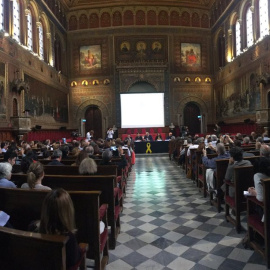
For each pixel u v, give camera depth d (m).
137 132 27.67
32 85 20.12
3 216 3.15
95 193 3.62
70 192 3.66
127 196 8.59
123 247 4.89
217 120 28.80
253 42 20.94
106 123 28.69
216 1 27.94
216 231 5.50
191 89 29.34
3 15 16.72
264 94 19.27
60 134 25.33
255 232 4.63
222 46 27.34
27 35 19.58
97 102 28.91
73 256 2.30
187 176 11.29
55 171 6.13
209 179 7.29
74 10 29.05
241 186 5.36
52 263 2.03
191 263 4.25
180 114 29.03
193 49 29.50
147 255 4.57
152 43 29.06
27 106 19.20
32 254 2.10
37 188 4.07
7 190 3.76
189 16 29.52
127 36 28.91
